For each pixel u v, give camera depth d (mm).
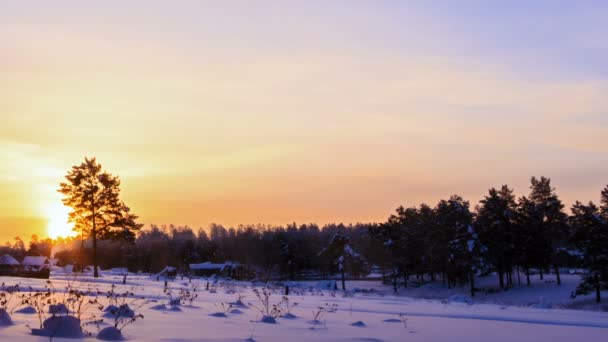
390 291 87062
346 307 23516
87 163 57625
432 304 31188
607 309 48469
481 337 13219
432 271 86000
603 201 64812
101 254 123875
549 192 87250
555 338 13703
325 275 124688
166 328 10938
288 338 10594
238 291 37031
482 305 33469
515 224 74375
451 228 80875
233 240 143250
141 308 16016
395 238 97312
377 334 12422
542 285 72562
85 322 10977
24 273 55438
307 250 119312
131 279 53719
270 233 155500
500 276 75188
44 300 16359
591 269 57062
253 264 127750
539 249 73875
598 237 56875
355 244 126562
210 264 110750
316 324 13992
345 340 10805
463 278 75812
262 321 13586
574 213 70938
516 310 26984
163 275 76312
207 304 20047
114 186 58656
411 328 14523
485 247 75312
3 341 7945
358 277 114688
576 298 60281
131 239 59938
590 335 14594
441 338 12523
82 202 56812
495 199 75312
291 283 75500
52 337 8617
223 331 11023
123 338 9133
